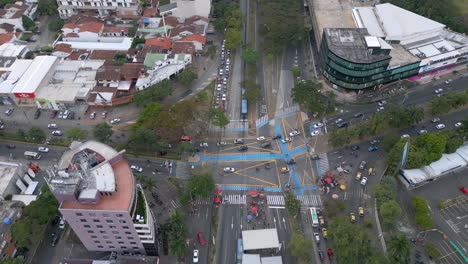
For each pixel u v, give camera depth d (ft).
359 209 579.89
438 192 611.88
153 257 497.46
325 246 540.93
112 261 494.18
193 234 554.05
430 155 617.21
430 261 524.52
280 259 510.58
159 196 598.34
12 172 591.37
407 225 566.77
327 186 613.11
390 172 624.59
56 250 533.55
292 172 637.30
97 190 438.81
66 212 438.81
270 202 595.06
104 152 492.13
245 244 523.29
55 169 467.11
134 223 460.55
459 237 552.82
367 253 488.44
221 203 593.42
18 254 524.52
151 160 654.53
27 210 528.22
